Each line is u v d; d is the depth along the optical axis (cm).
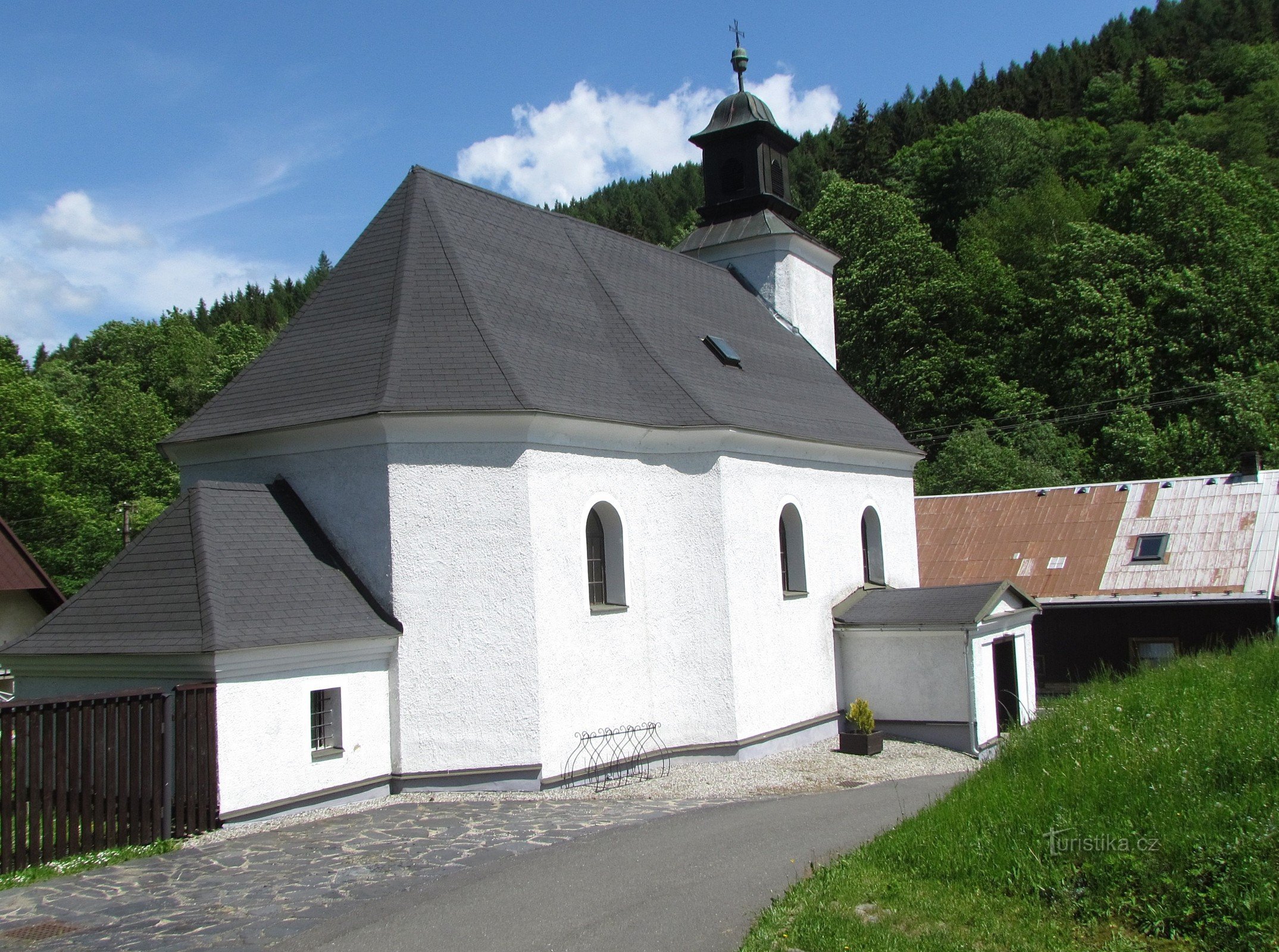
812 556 2133
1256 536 2612
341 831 1246
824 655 2131
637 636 1742
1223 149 6284
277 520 1530
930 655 2080
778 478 2025
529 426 1556
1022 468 3756
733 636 1816
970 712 2020
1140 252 4353
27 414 3978
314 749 1418
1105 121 7656
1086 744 1083
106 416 5231
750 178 2855
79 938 856
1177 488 2895
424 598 1517
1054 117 8262
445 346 1619
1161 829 845
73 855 1123
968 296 5022
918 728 2086
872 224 5066
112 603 1405
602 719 1655
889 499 2505
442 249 1780
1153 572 2633
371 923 866
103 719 1171
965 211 6794
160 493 5112
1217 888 762
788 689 1984
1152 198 4494
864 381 4928
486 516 1544
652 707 1756
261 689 1341
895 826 1075
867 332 4894
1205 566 2586
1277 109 6669
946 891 852
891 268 4928
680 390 1856
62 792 1124
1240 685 1180
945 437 4694
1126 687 1285
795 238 2775
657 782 1628
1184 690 1206
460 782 1511
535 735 1531
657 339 2033
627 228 8919
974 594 2145
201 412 1714
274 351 1761
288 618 1388
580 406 1647
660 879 955
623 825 1230
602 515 1738
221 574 1384
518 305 1809
